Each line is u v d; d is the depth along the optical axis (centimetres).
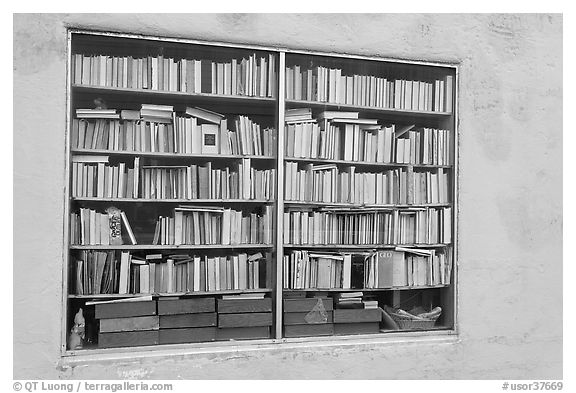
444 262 433
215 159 398
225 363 380
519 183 439
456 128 430
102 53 376
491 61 432
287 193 408
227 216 399
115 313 375
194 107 395
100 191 377
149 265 385
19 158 348
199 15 377
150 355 370
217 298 394
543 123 443
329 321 411
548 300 443
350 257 418
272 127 405
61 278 355
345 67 418
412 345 414
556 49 443
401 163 429
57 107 353
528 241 441
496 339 434
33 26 349
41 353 352
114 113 380
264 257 403
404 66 425
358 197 422
